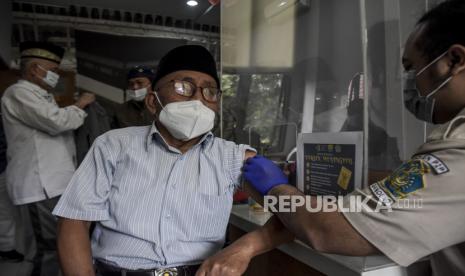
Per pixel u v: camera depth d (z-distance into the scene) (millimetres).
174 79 938
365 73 853
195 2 3383
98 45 3451
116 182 901
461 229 538
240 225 1072
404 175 582
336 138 826
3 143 2439
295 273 850
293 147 1376
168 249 861
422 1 903
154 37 3666
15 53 3203
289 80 1422
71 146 1986
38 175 1805
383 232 562
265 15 1555
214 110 999
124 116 2369
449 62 610
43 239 1870
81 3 3357
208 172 926
